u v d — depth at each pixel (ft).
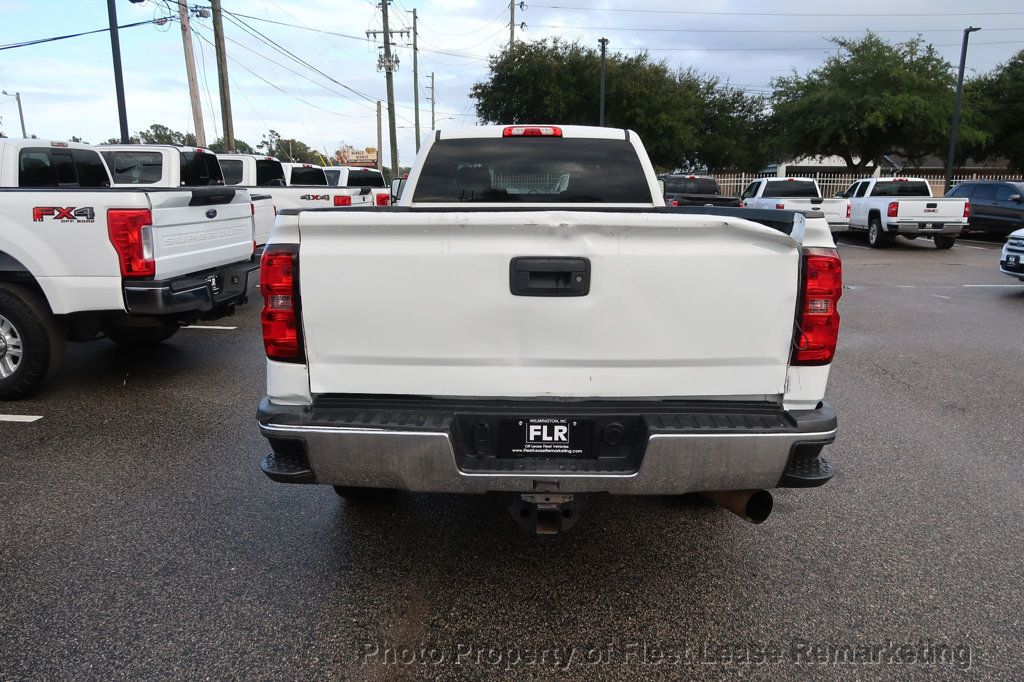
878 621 9.57
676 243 8.39
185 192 18.88
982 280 42.39
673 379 8.79
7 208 17.10
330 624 9.38
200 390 19.66
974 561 11.07
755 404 8.96
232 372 21.50
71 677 8.34
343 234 8.49
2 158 21.17
